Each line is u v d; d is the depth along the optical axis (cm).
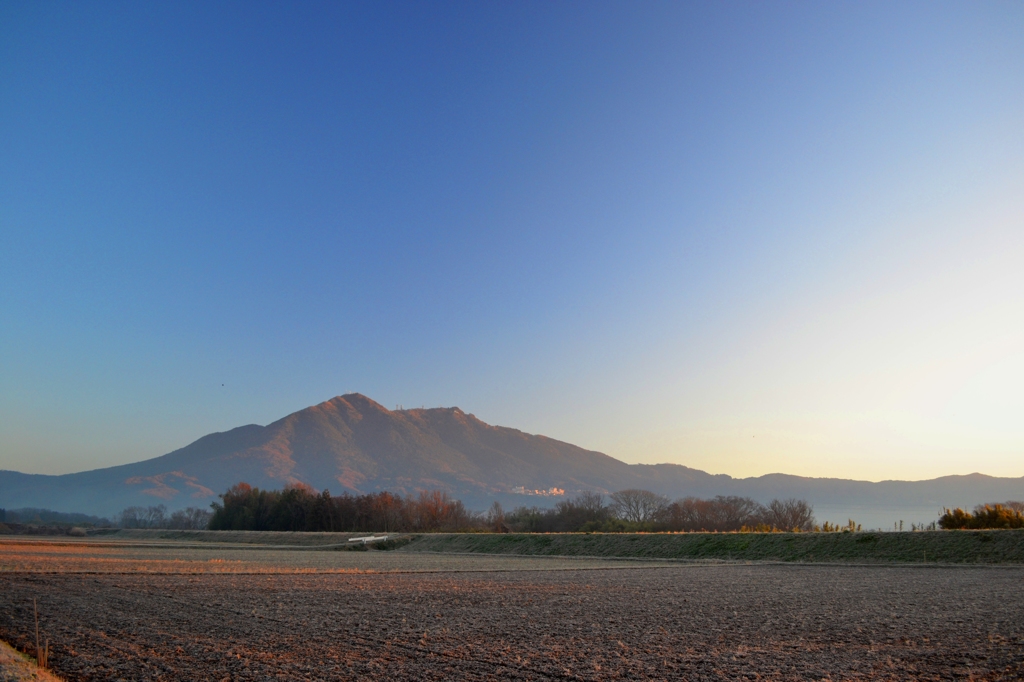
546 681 1606
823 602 3097
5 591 3272
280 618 2589
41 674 1573
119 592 3347
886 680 1598
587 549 8069
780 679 1614
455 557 7656
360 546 9950
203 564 5381
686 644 2073
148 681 1581
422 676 1653
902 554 5572
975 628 2333
